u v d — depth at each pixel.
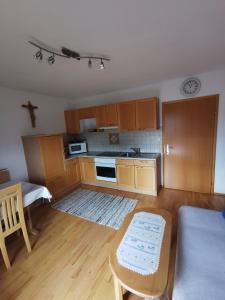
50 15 1.20
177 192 3.42
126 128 3.58
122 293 1.41
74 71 2.40
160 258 1.24
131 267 1.18
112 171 3.75
